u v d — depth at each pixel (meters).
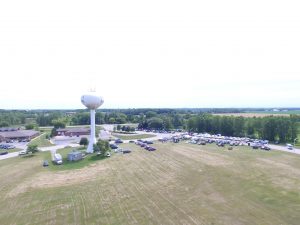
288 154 66.31
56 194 39.12
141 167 54.44
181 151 72.31
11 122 164.25
